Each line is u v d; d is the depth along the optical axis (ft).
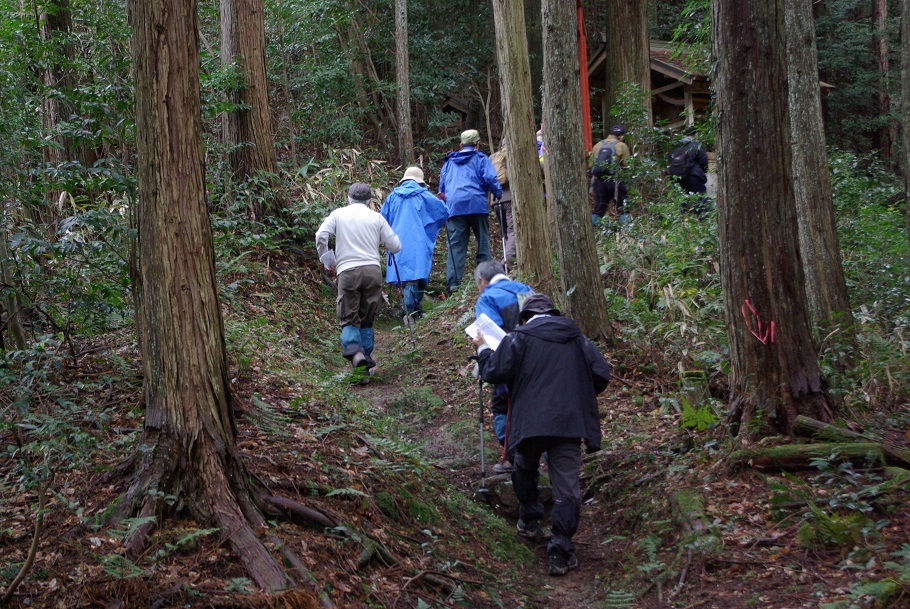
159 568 10.35
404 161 52.70
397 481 14.96
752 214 15.93
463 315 28.86
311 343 28.66
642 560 13.96
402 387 24.52
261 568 10.61
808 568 12.26
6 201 15.75
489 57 61.72
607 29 45.62
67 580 9.91
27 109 16.24
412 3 58.08
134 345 18.38
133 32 11.28
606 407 21.65
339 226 24.62
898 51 61.31
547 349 14.47
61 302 17.84
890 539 12.41
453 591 12.33
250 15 35.81
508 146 26.66
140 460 11.90
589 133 38.81
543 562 15.37
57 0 21.24
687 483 15.69
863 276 25.94
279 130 49.90
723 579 12.53
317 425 16.42
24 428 13.57
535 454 14.92
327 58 51.75
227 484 11.60
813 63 21.54
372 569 12.02
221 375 11.98
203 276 11.77
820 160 21.65
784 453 14.97
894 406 19.36
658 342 24.41
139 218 11.64
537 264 26.50
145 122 11.34
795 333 15.97
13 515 11.32
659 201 33.42
